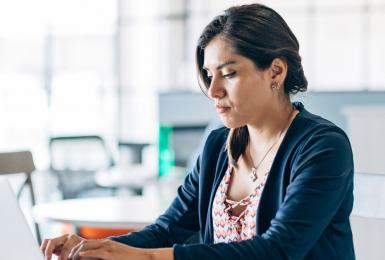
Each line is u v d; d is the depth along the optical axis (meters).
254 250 1.12
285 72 1.29
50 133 7.25
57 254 1.36
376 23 5.88
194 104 5.50
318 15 6.00
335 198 1.19
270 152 1.37
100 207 2.41
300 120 1.34
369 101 5.01
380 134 1.68
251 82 1.26
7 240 1.03
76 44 7.13
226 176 1.46
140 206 2.44
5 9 7.04
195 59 1.36
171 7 6.46
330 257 1.24
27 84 7.27
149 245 1.52
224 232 1.42
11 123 7.35
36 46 7.19
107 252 1.14
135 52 6.58
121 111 6.64
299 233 1.14
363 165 1.67
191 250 1.13
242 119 1.30
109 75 7.11
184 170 3.77
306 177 1.20
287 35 1.28
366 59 5.93
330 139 1.25
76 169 5.09
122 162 5.31
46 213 2.27
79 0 6.96
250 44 1.23
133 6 6.57
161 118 5.55
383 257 1.60
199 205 1.50
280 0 6.07
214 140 1.53
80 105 7.21
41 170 6.82
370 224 1.62
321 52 6.02
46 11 7.03
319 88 6.02
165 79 6.50
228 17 1.26
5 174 2.46
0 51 7.20
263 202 1.33
